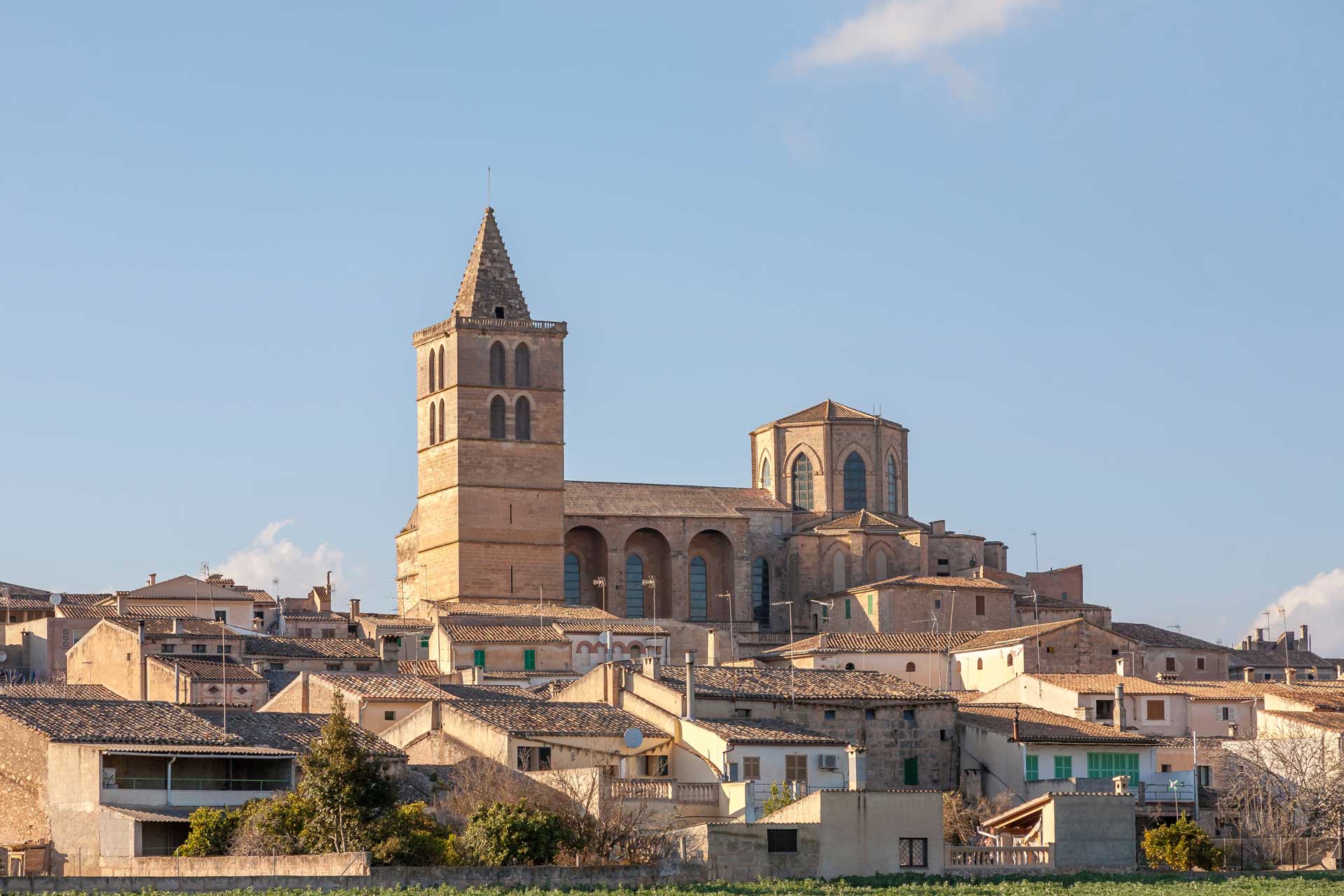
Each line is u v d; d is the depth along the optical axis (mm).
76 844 111875
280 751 118312
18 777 115750
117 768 113125
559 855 109188
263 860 102125
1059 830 117188
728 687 147125
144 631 175500
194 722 122375
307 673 151500
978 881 111875
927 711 151375
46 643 194625
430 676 187250
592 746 132375
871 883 107938
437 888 97500
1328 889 112000
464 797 117750
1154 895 107750
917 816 112500
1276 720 165750
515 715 134250
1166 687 171625
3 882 91250
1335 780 150000
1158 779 151125
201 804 115812
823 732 147500
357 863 100375
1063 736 149625
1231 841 140500
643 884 104188
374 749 122625
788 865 109688
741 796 124125
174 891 93625
